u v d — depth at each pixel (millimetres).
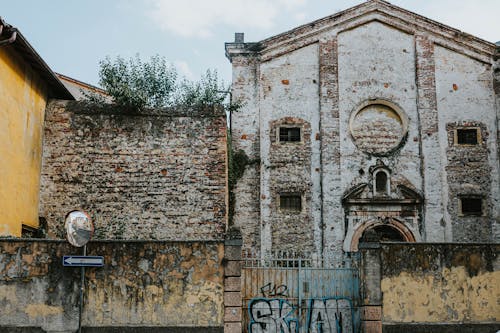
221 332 13203
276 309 14664
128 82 20344
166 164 18016
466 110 22484
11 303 12906
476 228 21703
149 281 13312
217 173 18031
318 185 21781
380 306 13938
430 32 22922
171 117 18281
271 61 22625
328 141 21984
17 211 15898
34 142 17219
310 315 14633
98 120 18156
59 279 13086
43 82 17891
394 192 21859
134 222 17688
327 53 22656
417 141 22266
